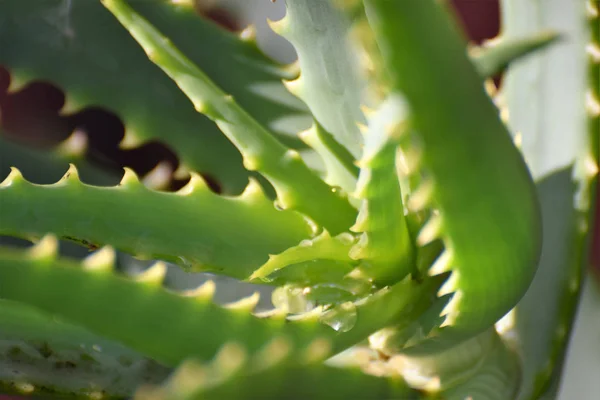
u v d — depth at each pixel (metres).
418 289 0.34
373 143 0.30
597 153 0.40
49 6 0.40
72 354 0.35
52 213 0.34
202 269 0.35
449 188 0.30
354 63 0.38
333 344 0.33
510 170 0.30
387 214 0.32
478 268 0.31
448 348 0.35
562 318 0.40
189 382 0.27
